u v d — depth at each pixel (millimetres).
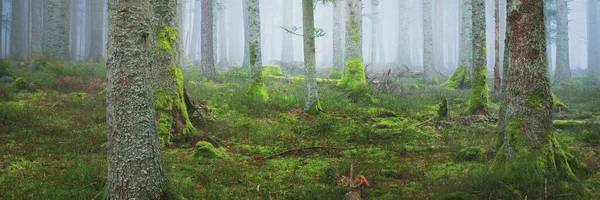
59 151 9406
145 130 5883
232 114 14688
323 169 8898
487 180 7285
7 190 6754
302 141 11711
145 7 6027
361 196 7391
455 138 12117
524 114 7832
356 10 21500
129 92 5793
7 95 14656
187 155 10086
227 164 9156
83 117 12609
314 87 15617
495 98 19516
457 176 8039
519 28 7957
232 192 7504
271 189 7742
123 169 5754
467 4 24969
